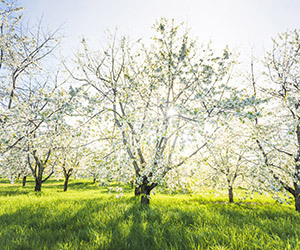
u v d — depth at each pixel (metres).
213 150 7.84
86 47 9.15
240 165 10.98
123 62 9.73
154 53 8.99
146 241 4.16
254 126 8.62
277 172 9.51
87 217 5.93
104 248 3.72
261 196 19.94
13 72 8.07
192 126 6.25
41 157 9.27
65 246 3.67
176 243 3.94
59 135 7.42
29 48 8.55
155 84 8.59
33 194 13.51
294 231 4.85
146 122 6.64
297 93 8.55
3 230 4.58
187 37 8.61
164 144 7.97
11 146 6.68
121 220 5.81
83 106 6.80
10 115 6.81
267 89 10.33
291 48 10.05
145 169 7.21
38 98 7.80
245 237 4.27
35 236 4.33
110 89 8.54
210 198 16.23
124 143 7.27
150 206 8.12
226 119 6.13
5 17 7.56
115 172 6.57
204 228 4.86
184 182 7.73
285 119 8.34
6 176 7.90
